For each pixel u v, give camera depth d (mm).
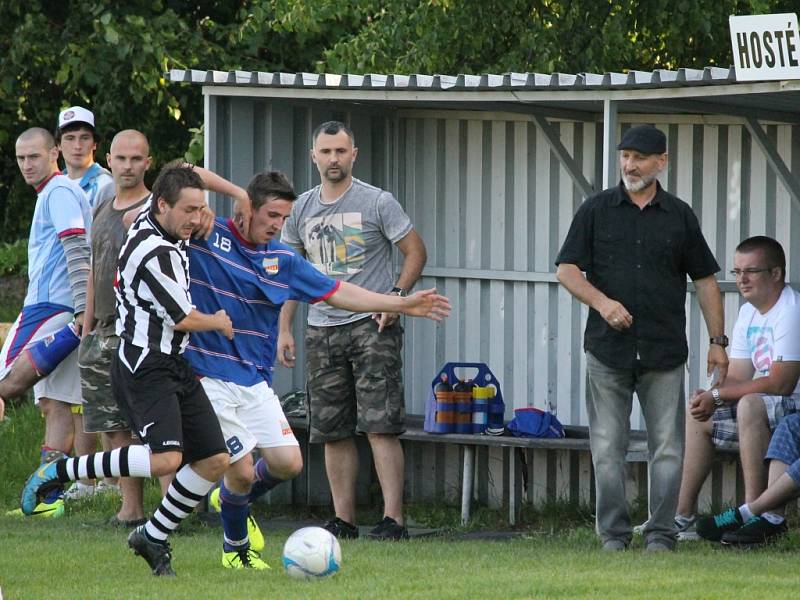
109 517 32000
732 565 23969
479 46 46781
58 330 32219
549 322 35031
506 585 21375
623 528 26891
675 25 46000
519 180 35281
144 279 21500
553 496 34406
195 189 21500
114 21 53469
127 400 22094
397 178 36531
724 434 29000
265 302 23484
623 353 26109
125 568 23781
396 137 36500
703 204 33594
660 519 26734
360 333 29516
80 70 54625
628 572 22969
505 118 35281
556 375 35031
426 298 23859
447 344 36375
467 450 32531
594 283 26422
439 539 30188
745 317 29750
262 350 23734
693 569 23391
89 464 22438
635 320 26047
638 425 34031
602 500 26750
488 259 35812
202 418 22312
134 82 53938
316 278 23766
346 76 31203
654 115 33969
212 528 30750
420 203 36531
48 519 31891
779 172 31734
